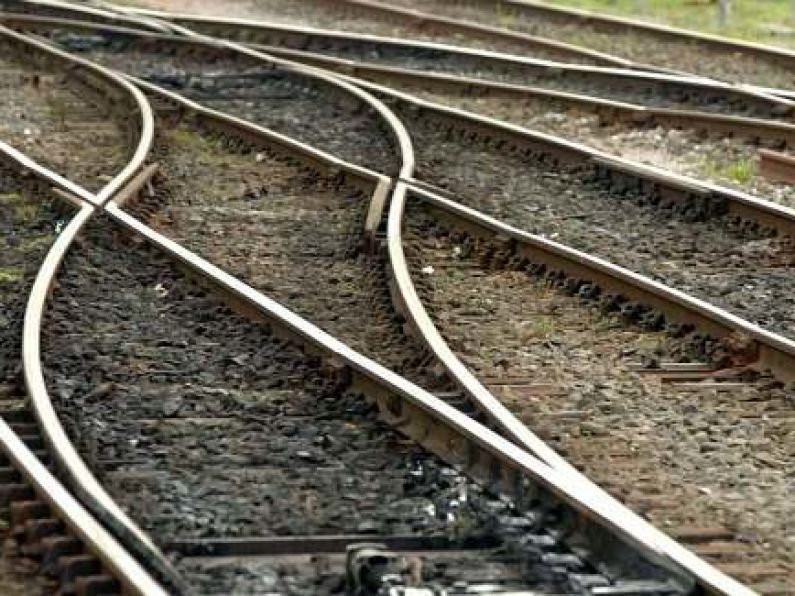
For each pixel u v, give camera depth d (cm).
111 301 2664
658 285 2650
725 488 1989
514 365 2430
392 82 4984
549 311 2728
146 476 1922
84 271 2784
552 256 2906
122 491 1877
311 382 2283
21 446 1914
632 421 2197
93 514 1748
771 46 5681
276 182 3656
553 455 1938
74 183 3419
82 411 2139
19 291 2675
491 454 1898
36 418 2048
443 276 2920
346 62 5078
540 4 6319
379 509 1864
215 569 1684
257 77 4891
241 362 2370
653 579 1631
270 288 2794
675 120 4338
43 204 3297
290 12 6469
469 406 2159
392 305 2673
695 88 4738
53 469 1909
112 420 2120
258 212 3381
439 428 2033
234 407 2192
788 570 1742
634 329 2622
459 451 1978
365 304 2723
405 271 2744
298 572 1681
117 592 1594
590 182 3709
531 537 1758
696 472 2031
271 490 1909
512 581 1675
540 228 3272
